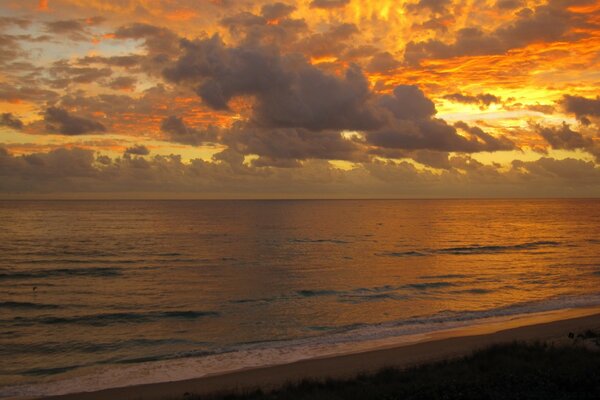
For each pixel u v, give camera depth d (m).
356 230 101.44
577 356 14.66
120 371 17.69
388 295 32.94
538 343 16.91
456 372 13.59
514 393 10.69
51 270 45.78
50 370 18.14
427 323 24.25
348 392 12.01
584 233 94.31
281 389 13.40
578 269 45.84
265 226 112.38
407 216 167.12
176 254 58.50
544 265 48.97
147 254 58.47
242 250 63.34
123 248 64.88
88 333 23.94
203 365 18.06
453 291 34.34
